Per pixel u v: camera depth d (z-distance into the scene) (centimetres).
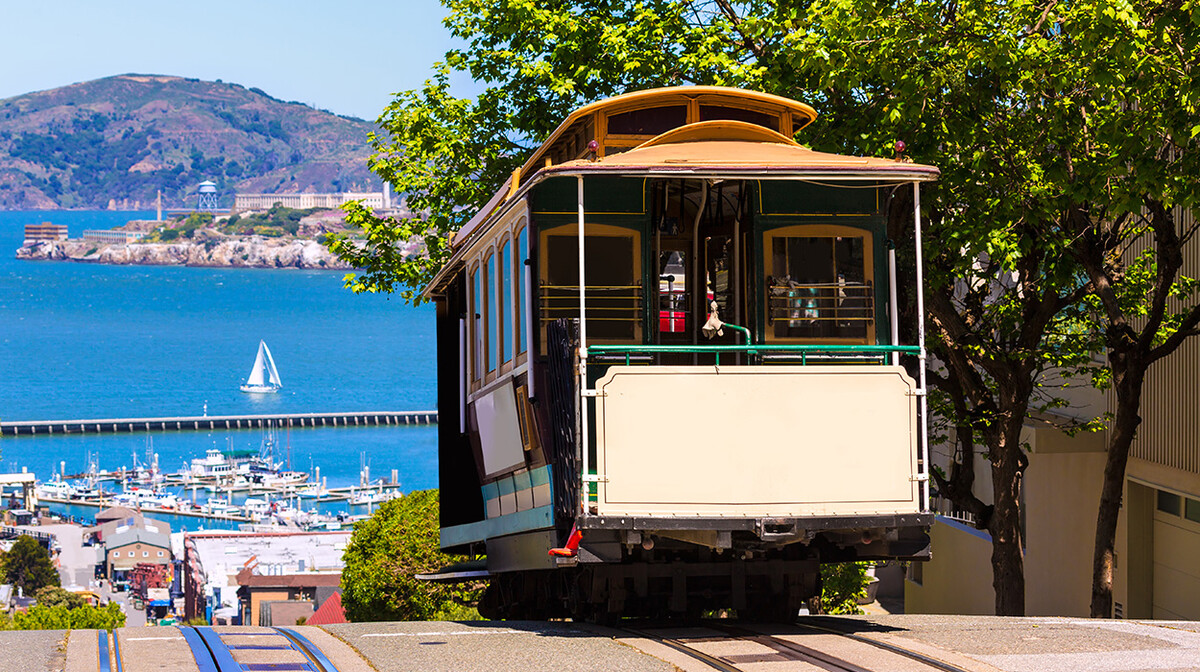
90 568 16488
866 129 1627
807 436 982
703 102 1236
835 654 869
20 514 19088
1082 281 1981
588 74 1969
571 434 981
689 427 969
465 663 850
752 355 1066
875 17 1464
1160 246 1548
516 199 1099
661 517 955
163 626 1106
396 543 3759
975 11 1432
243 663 855
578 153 1286
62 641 962
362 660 865
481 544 1466
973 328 1836
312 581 10875
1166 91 1353
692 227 1237
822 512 977
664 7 2012
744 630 1021
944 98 1508
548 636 996
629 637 981
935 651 875
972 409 1888
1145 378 1952
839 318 1082
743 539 1009
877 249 1088
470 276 1405
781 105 1260
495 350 1270
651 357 1073
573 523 988
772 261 1078
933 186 1528
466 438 1463
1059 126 1453
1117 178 1454
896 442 997
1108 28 1322
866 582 2914
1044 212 1478
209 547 13988
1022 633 983
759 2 1884
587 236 1077
